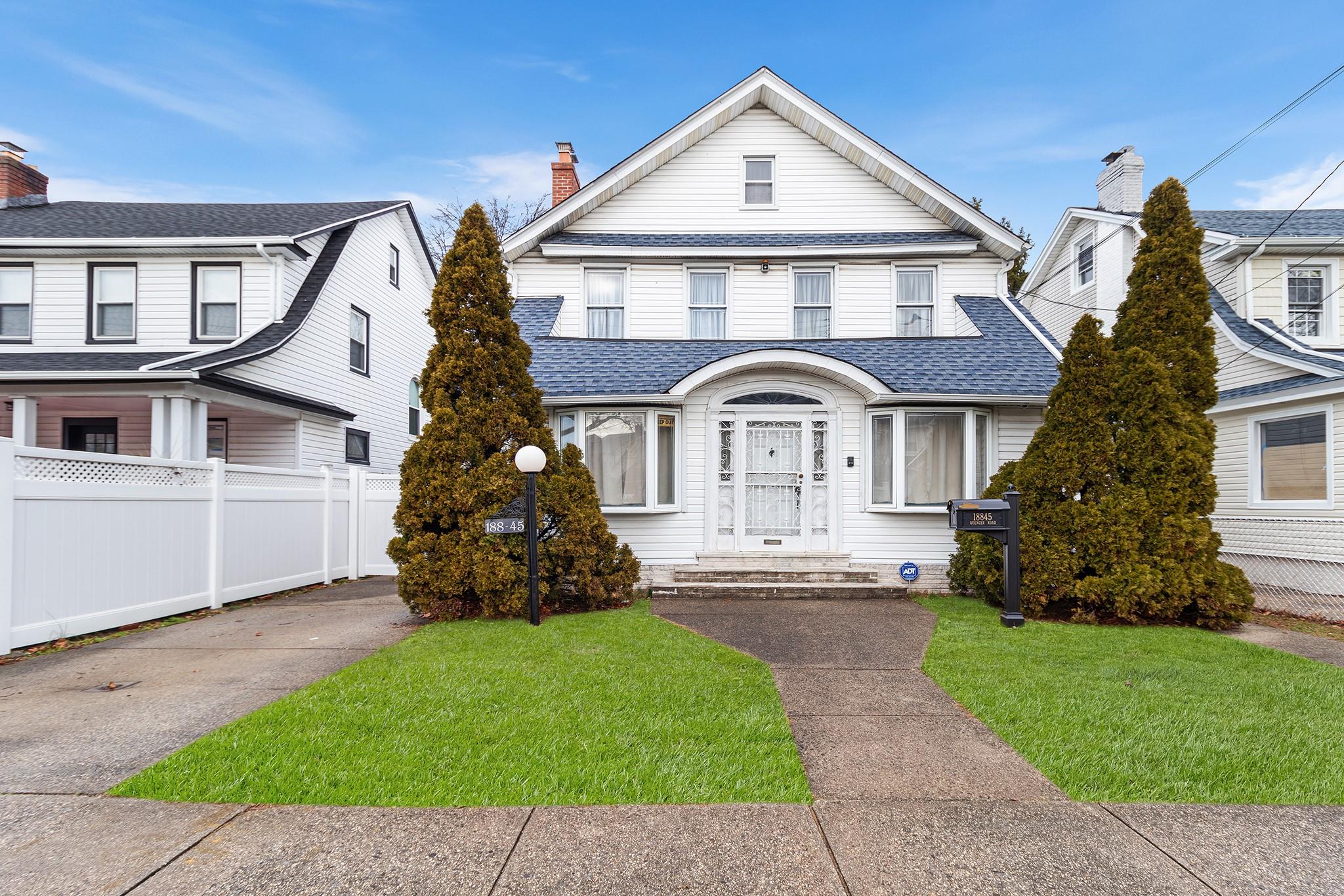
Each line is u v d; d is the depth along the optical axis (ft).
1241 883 9.42
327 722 14.71
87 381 34.81
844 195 41.68
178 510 27.04
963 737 14.67
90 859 9.73
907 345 36.78
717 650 21.72
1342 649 22.77
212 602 28.55
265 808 11.19
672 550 34.22
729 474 35.09
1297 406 37.40
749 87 40.78
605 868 9.63
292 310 43.96
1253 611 30.17
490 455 27.61
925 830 10.72
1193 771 12.83
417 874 9.46
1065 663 20.36
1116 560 25.89
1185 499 25.89
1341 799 11.79
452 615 26.32
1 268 42.14
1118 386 27.07
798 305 40.60
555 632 23.75
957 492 33.94
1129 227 47.91
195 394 35.32
